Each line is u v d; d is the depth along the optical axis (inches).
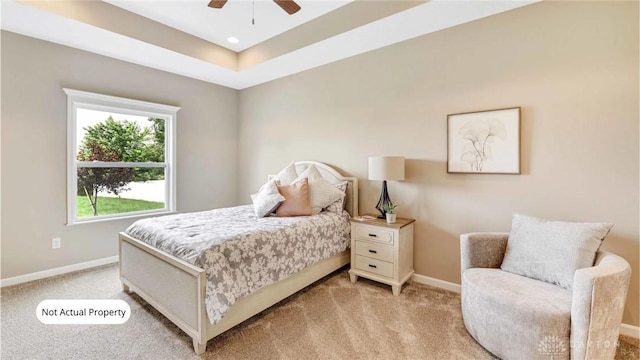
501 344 68.0
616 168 80.8
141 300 100.1
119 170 143.7
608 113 81.4
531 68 92.4
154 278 87.6
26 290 107.0
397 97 121.3
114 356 71.6
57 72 119.6
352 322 87.0
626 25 78.9
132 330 82.5
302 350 74.2
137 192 150.6
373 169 112.0
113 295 103.8
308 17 118.9
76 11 100.3
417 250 118.0
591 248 70.3
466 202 105.9
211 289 71.7
